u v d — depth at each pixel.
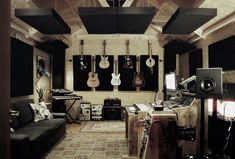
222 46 4.83
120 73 8.18
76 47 8.21
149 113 3.66
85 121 7.73
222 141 4.04
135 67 8.19
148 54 8.21
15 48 5.10
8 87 2.46
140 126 3.91
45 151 4.32
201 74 3.55
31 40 6.21
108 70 8.16
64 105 7.35
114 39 8.25
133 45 8.28
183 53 7.43
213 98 3.52
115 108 7.85
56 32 5.50
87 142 5.24
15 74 5.11
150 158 3.28
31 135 3.98
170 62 7.82
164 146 3.26
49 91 7.68
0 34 2.28
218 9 4.46
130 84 8.18
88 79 8.10
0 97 2.27
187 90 4.83
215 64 5.18
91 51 8.25
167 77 5.82
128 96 8.21
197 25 4.75
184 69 7.59
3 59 2.34
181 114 3.98
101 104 8.13
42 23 4.61
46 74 7.23
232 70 4.43
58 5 5.32
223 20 4.66
